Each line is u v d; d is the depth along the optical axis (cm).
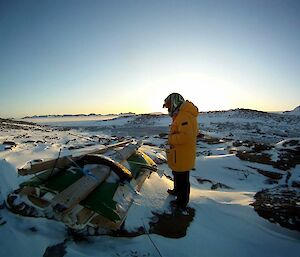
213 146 841
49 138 861
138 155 406
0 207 289
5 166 394
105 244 239
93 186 235
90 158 284
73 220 219
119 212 231
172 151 300
